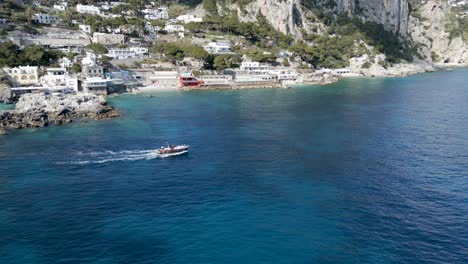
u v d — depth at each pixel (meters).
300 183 80.12
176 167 90.12
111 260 55.09
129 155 98.75
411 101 178.88
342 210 68.56
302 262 54.41
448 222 64.25
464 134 117.56
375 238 59.94
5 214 67.81
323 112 151.50
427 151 100.88
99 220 65.56
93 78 191.50
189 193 75.56
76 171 87.88
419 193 75.19
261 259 55.09
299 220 65.19
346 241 59.22
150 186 79.25
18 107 147.00
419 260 54.56
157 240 59.66
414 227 62.88
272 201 72.00
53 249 57.72
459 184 79.31
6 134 118.19
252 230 62.22
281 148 103.69
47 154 99.25
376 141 110.06
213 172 86.69
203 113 149.00
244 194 75.00
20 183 81.00
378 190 76.69
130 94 195.38
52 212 68.44
